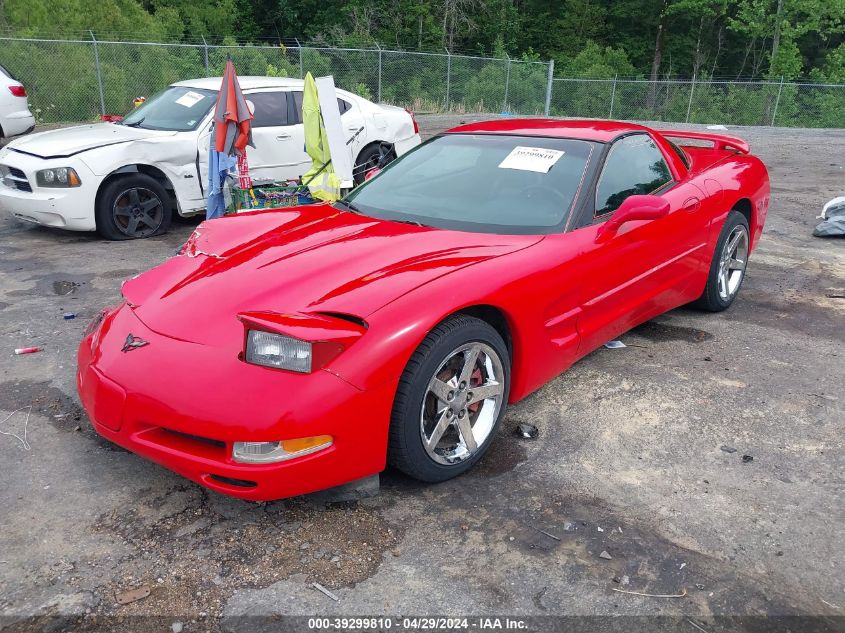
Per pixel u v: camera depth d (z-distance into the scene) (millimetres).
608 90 28922
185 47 19766
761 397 3758
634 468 3068
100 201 6828
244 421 2361
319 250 3102
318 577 2361
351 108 8602
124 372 2602
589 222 3535
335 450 2482
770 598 2311
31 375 3869
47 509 2701
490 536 2586
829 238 7434
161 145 7062
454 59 24625
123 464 3020
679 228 4172
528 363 3182
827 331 4746
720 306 5027
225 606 2227
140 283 3135
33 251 6562
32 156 6727
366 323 2521
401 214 3594
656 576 2395
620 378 3975
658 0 45312
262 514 2688
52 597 2254
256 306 2688
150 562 2422
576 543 2555
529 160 3805
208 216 6582
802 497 2877
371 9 38406
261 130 7629
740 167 5047
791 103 28844
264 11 41281
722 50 49156
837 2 35344
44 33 22000
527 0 48250
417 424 2680
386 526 2633
